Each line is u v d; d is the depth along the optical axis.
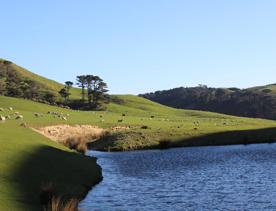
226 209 33.22
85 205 34.69
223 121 177.62
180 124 130.38
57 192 35.19
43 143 59.62
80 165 51.53
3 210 28.11
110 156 75.94
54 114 125.06
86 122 110.50
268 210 32.81
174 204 35.09
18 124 82.12
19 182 35.72
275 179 46.81
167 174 52.31
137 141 93.56
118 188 42.25
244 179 47.22
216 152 82.56
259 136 105.31
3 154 43.34
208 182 45.56
